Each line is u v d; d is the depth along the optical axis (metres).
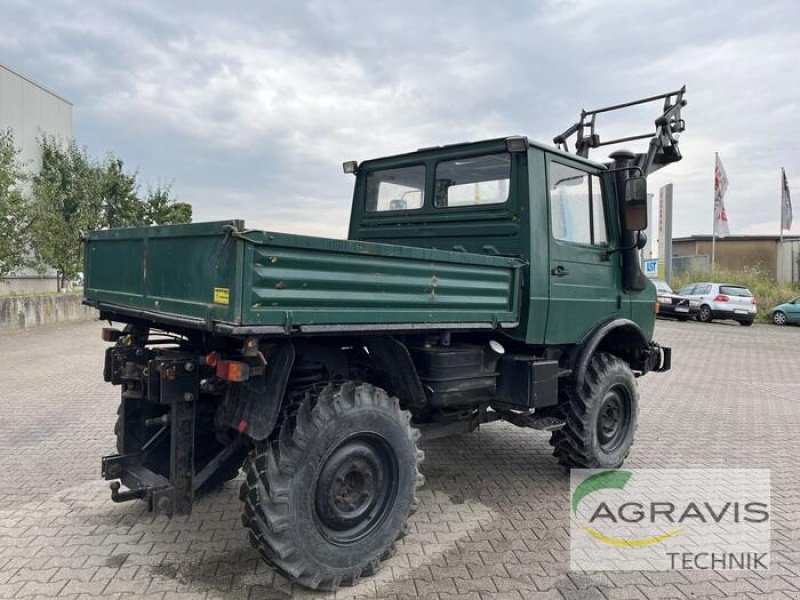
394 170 5.24
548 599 3.17
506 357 4.28
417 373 3.77
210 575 3.30
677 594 3.26
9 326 14.09
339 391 3.20
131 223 23.08
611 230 5.12
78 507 4.17
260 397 3.09
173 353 3.39
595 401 4.80
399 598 3.14
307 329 2.85
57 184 19.16
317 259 2.88
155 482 3.44
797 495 4.78
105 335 3.95
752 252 35.72
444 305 3.55
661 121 5.71
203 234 2.79
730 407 8.16
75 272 18.98
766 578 3.46
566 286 4.54
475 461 5.46
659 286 23.86
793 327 22.47
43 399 7.35
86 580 3.22
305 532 3.01
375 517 3.36
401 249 3.23
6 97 18.64
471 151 4.62
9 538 3.69
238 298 2.59
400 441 3.37
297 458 2.97
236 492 4.50
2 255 14.45
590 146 6.25
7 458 5.16
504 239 4.37
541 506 4.44
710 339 17.23
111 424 6.25
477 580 3.35
